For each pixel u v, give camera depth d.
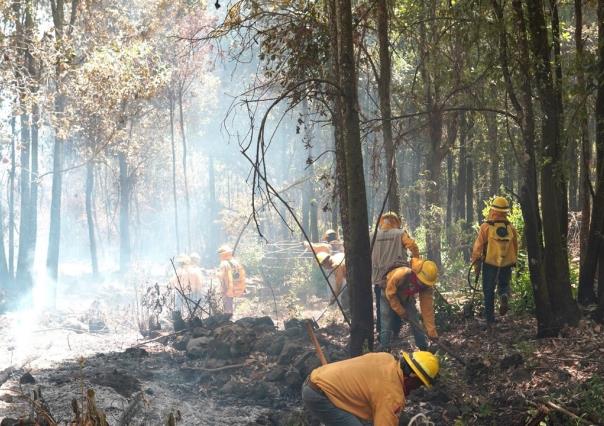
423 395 8.39
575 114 10.22
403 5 14.98
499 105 12.94
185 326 13.27
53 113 19.84
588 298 10.86
